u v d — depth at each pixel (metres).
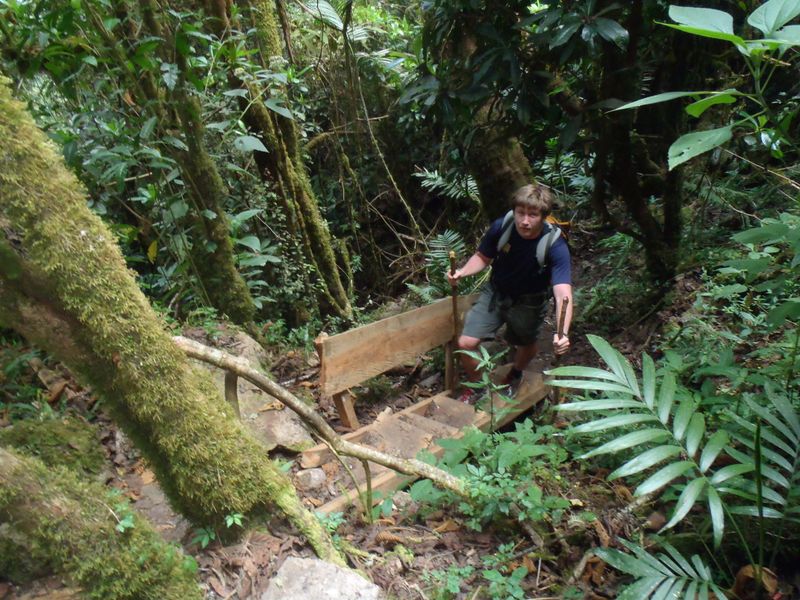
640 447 3.11
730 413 2.90
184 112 4.27
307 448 3.44
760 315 4.02
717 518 2.13
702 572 2.21
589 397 4.19
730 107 5.03
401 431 3.68
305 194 5.93
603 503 2.92
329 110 7.79
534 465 3.08
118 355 1.97
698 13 1.76
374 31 8.03
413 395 4.70
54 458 2.98
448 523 2.85
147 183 4.71
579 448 3.37
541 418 3.95
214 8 4.88
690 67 4.74
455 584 2.43
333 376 3.72
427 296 5.89
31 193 1.81
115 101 4.34
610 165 5.25
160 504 2.88
